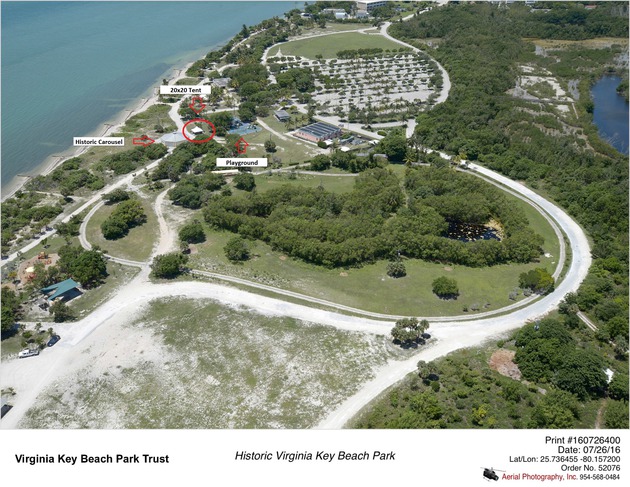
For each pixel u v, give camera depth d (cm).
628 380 11081
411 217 17550
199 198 19838
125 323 13812
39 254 16762
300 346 12900
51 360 12600
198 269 16100
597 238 17438
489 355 12494
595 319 13688
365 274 15738
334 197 18612
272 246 17112
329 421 10762
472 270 15938
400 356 12538
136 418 10975
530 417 10494
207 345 12988
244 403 11300
